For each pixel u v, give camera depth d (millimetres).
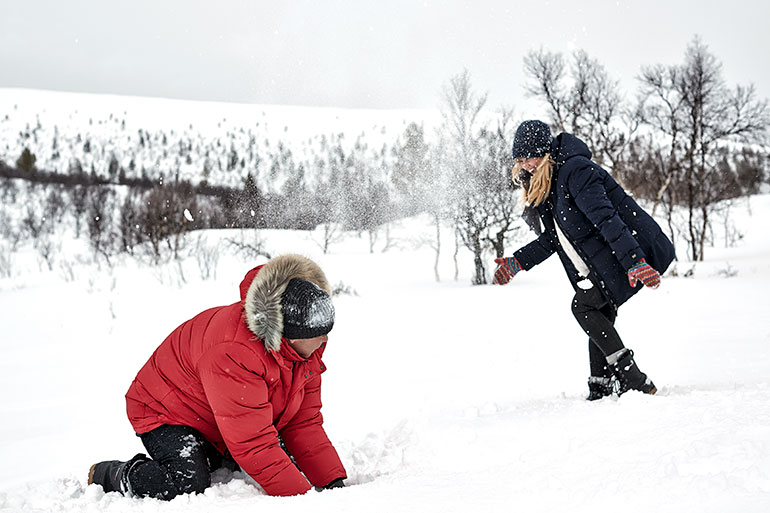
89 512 2131
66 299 10875
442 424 2842
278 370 2311
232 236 16656
